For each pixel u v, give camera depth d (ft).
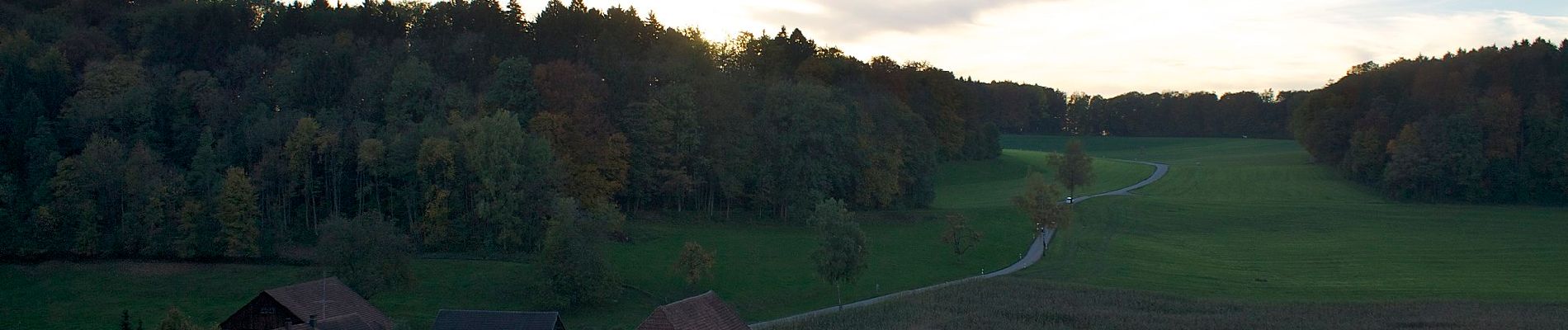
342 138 321.73
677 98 368.07
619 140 348.38
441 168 308.81
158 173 290.97
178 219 286.46
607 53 431.02
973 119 606.14
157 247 280.51
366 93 359.87
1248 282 286.66
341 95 363.35
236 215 281.33
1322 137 547.90
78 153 315.58
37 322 229.04
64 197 283.18
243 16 434.30
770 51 542.16
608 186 338.13
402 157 310.65
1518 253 331.77
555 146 336.08
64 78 342.64
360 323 209.15
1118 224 397.39
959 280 299.58
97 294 251.39
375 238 244.63
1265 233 382.42
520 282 268.21
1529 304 244.01
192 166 302.04
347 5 472.03
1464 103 485.15
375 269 241.55
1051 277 294.46
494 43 428.56
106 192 287.48
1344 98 556.92
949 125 539.70
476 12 458.09
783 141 369.50
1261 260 328.49
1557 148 449.48
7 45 352.69
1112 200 452.76
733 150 368.07
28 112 309.63
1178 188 513.86
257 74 379.35
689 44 473.67
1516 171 452.76
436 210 296.10
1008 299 258.16
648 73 404.36
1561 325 217.15
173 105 340.18
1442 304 244.01
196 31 403.95
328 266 244.42
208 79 358.23
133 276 266.16
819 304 268.62
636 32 489.67
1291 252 342.03
